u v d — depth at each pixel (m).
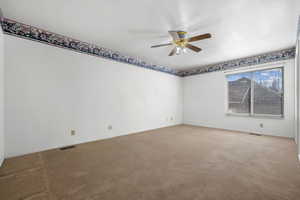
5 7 2.03
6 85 2.36
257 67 4.01
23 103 2.51
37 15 2.23
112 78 3.74
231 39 3.00
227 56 4.11
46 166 2.10
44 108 2.73
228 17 2.22
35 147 2.63
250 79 4.21
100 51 3.49
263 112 4.00
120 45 3.36
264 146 2.98
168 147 2.96
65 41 2.96
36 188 1.58
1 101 2.18
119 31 2.71
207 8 2.01
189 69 5.60
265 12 2.09
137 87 4.33
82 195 1.46
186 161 2.28
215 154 2.57
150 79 4.71
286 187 1.57
